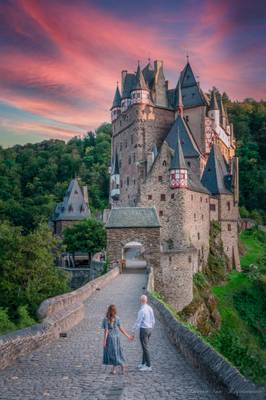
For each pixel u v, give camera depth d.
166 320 21.88
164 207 81.00
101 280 42.22
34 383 13.67
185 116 108.12
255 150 174.50
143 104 105.62
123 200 110.38
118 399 11.95
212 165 96.38
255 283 83.69
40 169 181.50
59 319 21.70
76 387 13.24
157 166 82.06
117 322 15.34
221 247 91.44
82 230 86.62
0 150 199.12
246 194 155.38
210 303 70.94
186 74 112.50
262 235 129.88
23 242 55.19
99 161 193.12
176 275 62.53
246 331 70.12
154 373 14.72
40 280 53.12
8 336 16.38
